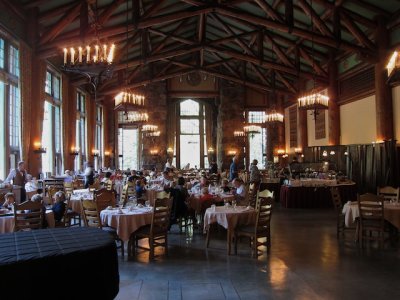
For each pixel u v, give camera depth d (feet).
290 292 16.20
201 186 36.55
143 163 81.97
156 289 16.69
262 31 55.98
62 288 9.95
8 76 36.45
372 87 46.93
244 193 30.76
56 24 40.01
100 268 10.75
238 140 83.46
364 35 43.62
